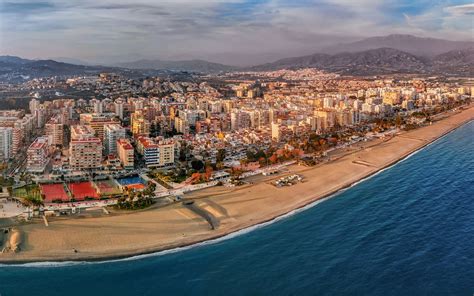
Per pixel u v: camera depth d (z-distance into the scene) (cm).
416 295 18788
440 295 18750
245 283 19900
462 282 19562
